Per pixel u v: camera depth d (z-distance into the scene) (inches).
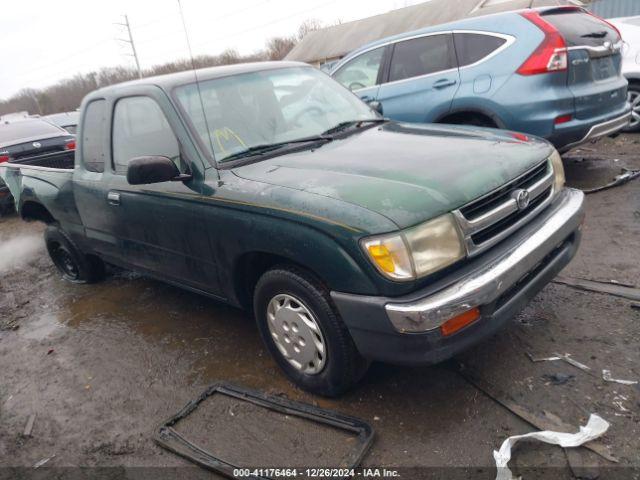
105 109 146.9
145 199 131.0
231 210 107.0
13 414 123.4
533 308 129.3
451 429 94.5
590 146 271.3
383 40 238.4
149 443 105.0
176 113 123.1
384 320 86.2
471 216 93.2
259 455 95.3
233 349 134.2
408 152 110.5
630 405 93.3
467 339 88.9
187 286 136.9
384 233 84.7
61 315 176.6
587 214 183.2
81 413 119.0
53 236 190.9
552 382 101.9
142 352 141.3
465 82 206.4
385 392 106.9
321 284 97.5
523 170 104.7
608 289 131.2
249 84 137.4
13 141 340.8
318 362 104.4
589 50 192.7
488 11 797.2
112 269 211.6
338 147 120.0
